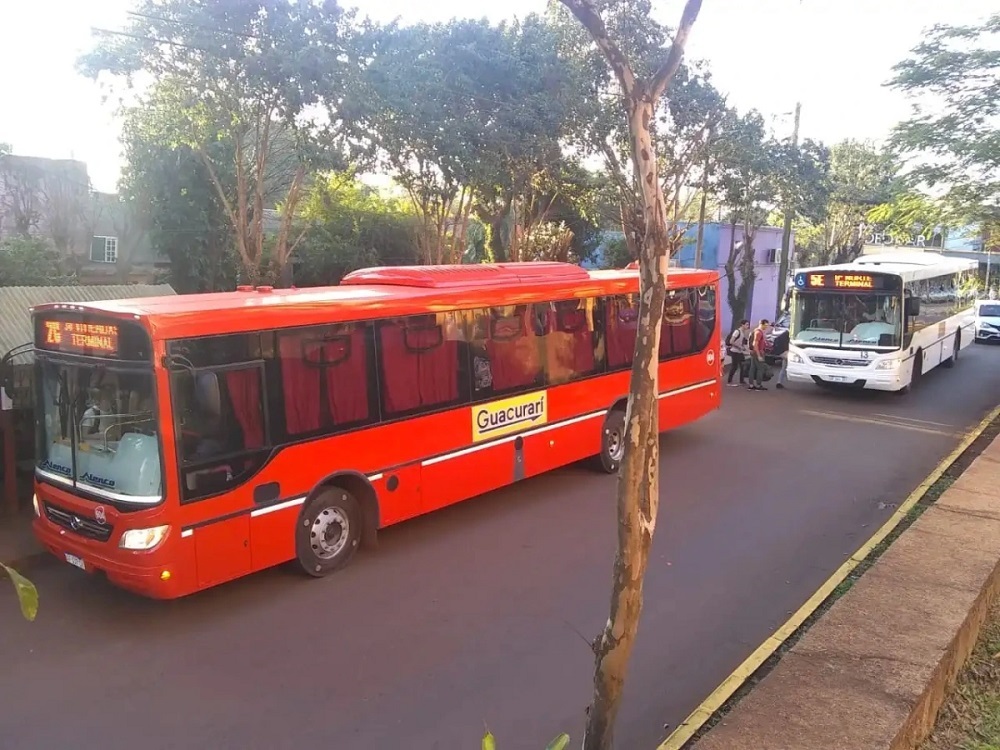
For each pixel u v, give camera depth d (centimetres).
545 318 1035
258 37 1348
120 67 1380
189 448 666
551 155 1797
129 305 684
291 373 742
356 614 705
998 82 1488
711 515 978
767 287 3403
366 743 514
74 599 739
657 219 342
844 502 1038
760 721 445
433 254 2280
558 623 688
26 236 1853
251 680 593
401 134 1532
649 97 341
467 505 1020
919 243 4666
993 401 1800
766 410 1677
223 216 2009
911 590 631
